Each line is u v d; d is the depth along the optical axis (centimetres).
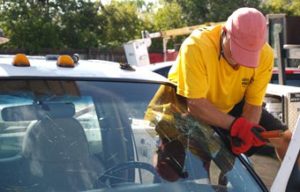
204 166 265
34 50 2955
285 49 659
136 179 260
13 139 255
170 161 268
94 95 278
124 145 276
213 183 258
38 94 264
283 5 3862
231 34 297
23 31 2962
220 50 307
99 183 250
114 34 3475
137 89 293
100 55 3027
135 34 3572
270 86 555
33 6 3136
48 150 255
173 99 301
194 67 298
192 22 3766
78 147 262
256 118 329
